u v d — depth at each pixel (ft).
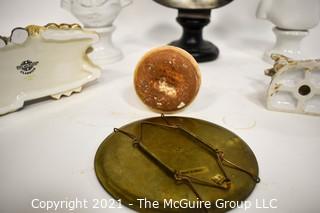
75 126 1.08
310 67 1.11
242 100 1.28
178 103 1.15
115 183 0.81
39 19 1.83
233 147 0.95
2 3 1.72
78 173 0.87
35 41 1.11
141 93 1.18
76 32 1.19
